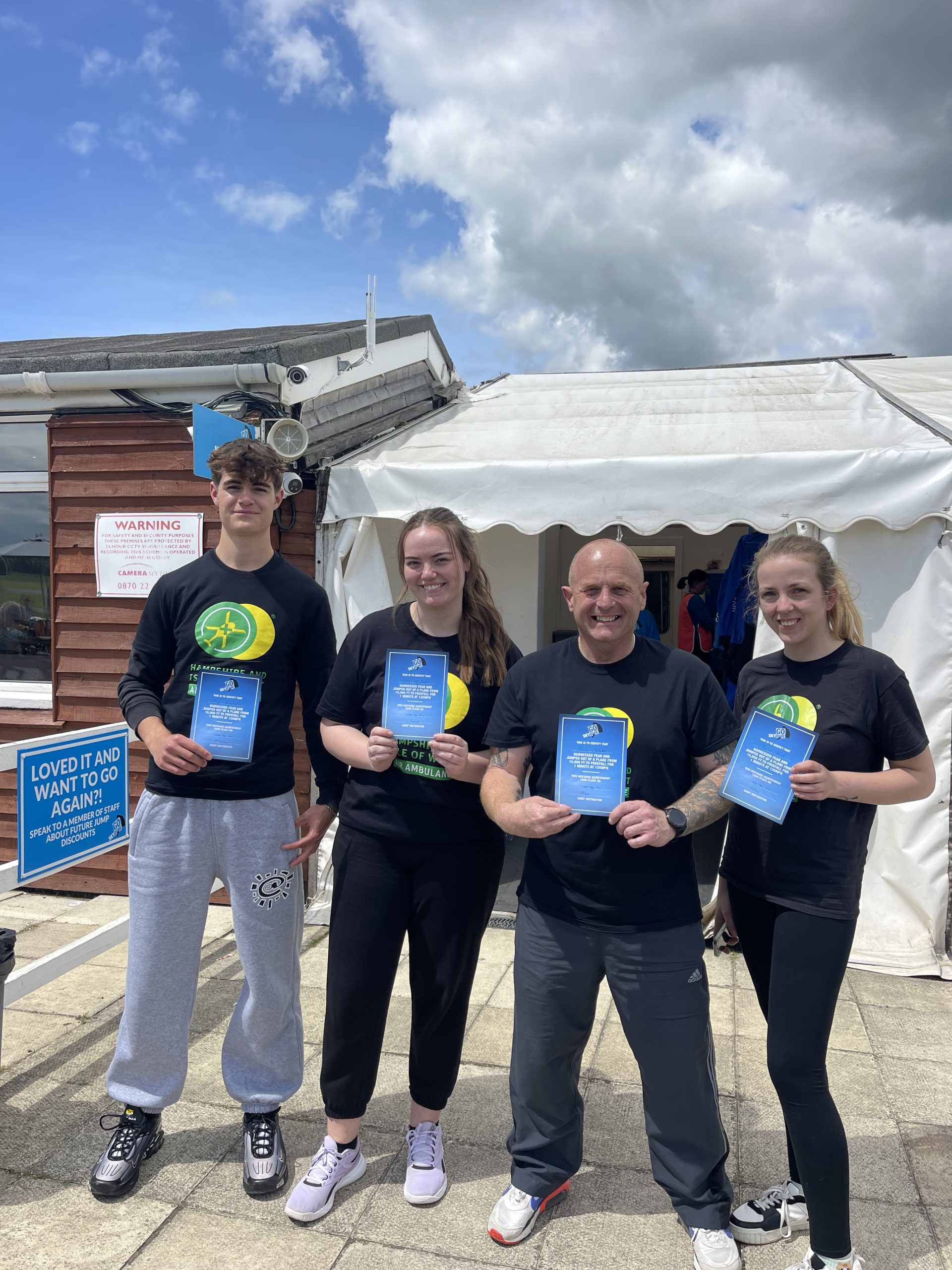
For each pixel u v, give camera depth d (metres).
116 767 3.49
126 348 6.64
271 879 2.50
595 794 2.03
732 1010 3.71
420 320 6.20
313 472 4.90
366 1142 2.72
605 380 7.64
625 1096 3.01
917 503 3.93
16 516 5.34
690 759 2.19
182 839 2.46
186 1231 2.32
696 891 2.17
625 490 4.25
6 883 2.95
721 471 4.14
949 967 4.00
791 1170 2.38
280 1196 2.47
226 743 2.44
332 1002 2.41
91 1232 2.31
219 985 3.87
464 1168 2.61
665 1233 2.33
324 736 2.48
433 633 2.45
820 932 2.03
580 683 2.15
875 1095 3.04
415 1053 2.45
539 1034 2.22
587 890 2.11
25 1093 3.00
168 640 2.57
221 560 2.57
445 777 2.33
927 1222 2.38
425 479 4.50
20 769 3.00
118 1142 2.50
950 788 4.04
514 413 6.13
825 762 2.06
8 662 5.43
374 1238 2.30
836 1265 2.03
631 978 2.09
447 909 2.36
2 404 5.04
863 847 2.10
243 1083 2.56
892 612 4.07
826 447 4.23
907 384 6.10
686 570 9.58
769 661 2.26
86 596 5.09
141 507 5.01
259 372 4.51
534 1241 2.29
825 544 4.10
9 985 3.06
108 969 4.12
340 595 4.68
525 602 5.99
